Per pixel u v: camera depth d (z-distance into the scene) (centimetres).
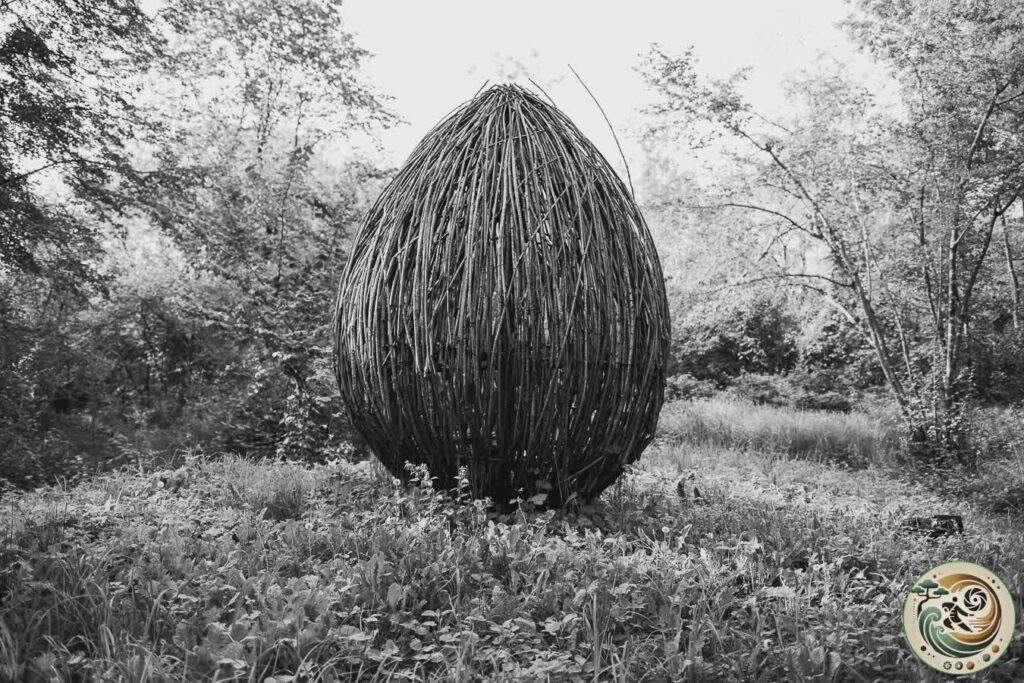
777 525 513
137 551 379
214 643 272
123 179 1222
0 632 274
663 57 1349
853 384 2125
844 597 375
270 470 637
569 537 415
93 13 1069
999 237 1800
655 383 509
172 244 1362
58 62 1055
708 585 367
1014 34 1219
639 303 484
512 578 362
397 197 507
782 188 1407
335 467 623
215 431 1095
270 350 1112
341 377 523
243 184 1306
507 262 459
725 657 307
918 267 1401
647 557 399
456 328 459
